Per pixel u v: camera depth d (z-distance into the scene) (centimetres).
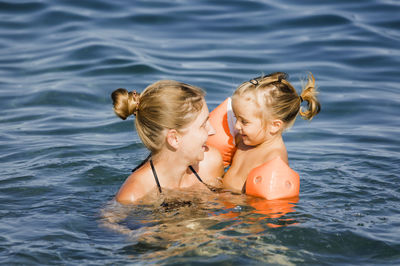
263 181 551
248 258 427
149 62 1222
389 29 1427
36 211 539
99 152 770
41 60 1248
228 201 545
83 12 1573
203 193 566
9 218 518
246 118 577
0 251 444
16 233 481
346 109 1006
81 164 707
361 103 1028
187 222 490
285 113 579
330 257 438
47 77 1149
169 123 516
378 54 1276
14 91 1076
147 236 465
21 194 595
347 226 489
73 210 542
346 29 1435
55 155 751
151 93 522
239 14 1577
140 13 1575
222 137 633
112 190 614
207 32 1448
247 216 505
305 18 1522
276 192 547
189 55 1287
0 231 485
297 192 559
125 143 812
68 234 480
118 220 501
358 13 1549
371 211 533
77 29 1448
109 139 840
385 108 1005
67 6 1612
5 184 627
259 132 582
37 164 709
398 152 784
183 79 1131
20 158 740
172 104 513
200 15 1571
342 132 898
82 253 442
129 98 525
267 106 571
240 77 1148
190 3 1670
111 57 1249
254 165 591
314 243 456
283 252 439
